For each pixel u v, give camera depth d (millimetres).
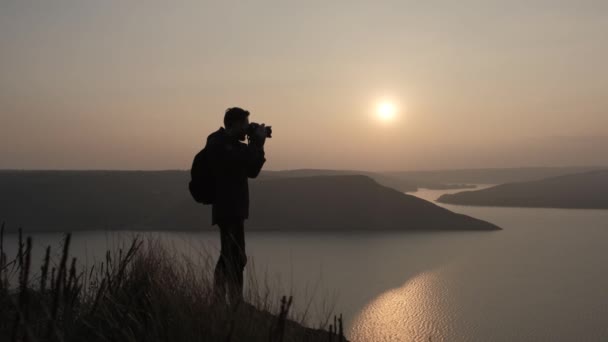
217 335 3652
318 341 3705
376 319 85375
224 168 5672
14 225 176250
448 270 135250
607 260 153375
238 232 5602
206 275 4465
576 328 87938
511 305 102438
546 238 197125
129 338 3543
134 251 4336
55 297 2945
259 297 4043
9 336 3084
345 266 130000
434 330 83188
